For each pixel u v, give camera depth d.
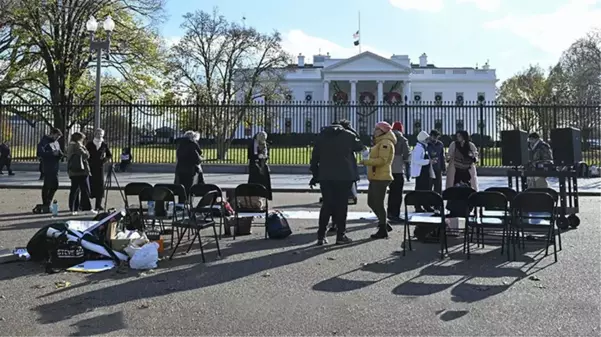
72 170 9.94
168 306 4.32
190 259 6.19
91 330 3.74
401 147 9.25
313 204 12.28
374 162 7.44
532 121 23.61
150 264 5.72
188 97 38.50
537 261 6.07
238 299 4.53
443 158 9.84
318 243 7.11
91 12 25.03
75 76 26.08
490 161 22.11
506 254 6.52
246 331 3.73
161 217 6.95
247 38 40.31
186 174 9.38
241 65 41.03
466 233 6.52
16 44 25.48
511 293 4.70
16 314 4.09
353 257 6.31
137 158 22.75
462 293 4.71
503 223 6.65
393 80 61.75
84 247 5.92
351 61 62.03
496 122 22.47
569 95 39.97
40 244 5.95
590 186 16.34
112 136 22.64
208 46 39.81
